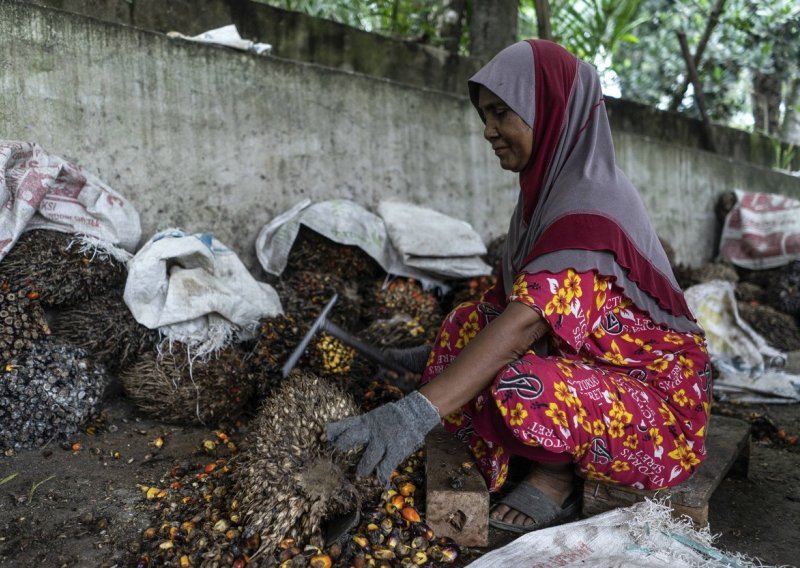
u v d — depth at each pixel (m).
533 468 2.30
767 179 8.07
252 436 2.20
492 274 4.63
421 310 4.01
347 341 2.96
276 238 4.03
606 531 2.04
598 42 6.89
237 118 3.99
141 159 3.66
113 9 3.94
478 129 5.14
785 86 9.96
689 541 2.00
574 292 1.92
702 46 7.90
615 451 2.07
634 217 2.06
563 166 2.16
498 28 5.84
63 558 1.96
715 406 3.81
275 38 4.59
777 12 8.39
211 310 3.11
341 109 4.43
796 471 2.92
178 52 3.74
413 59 5.18
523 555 1.94
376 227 4.31
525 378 1.96
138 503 2.30
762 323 5.77
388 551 1.96
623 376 2.14
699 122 7.62
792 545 2.24
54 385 2.73
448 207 5.02
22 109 3.27
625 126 6.89
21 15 3.24
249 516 1.94
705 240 7.34
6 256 2.92
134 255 3.40
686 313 2.21
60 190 3.15
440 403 1.88
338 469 1.99
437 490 2.08
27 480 2.41
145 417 3.05
